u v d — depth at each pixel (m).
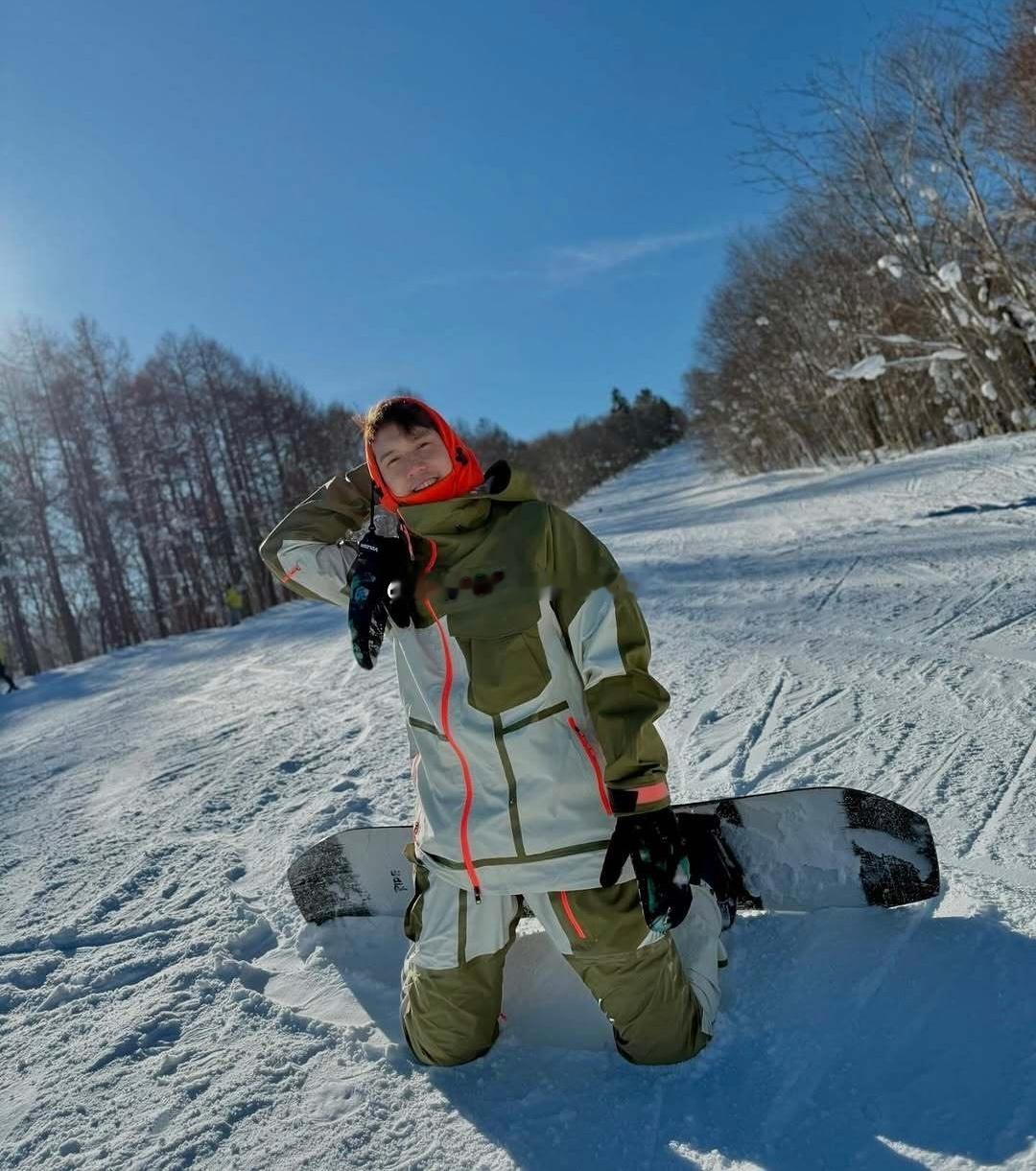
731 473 40.62
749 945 2.24
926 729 3.79
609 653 1.79
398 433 1.84
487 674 1.81
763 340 28.72
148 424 41.62
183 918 3.18
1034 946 2.01
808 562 9.50
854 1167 1.50
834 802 2.24
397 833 2.63
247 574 44.44
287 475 44.94
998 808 2.87
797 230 24.23
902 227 17.59
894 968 2.03
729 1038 1.90
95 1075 2.18
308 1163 1.72
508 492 1.90
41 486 37.50
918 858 2.17
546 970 2.28
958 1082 1.65
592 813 1.82
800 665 5.38
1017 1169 1.42
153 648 22.45
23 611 39.94
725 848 2.34
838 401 25.11
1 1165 1.88
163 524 40.41
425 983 1.92
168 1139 1.86
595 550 1.88
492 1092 1.86
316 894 2.75
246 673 11.41
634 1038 1.84
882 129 16.72
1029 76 14.51
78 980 2.78
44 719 12.18
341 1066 2.05
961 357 17.48
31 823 5.39
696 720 4.61
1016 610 5.69
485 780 1.82
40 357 37.75
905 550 8.98
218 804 4.83
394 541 1.97
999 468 13.20
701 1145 1.61
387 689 7.84
